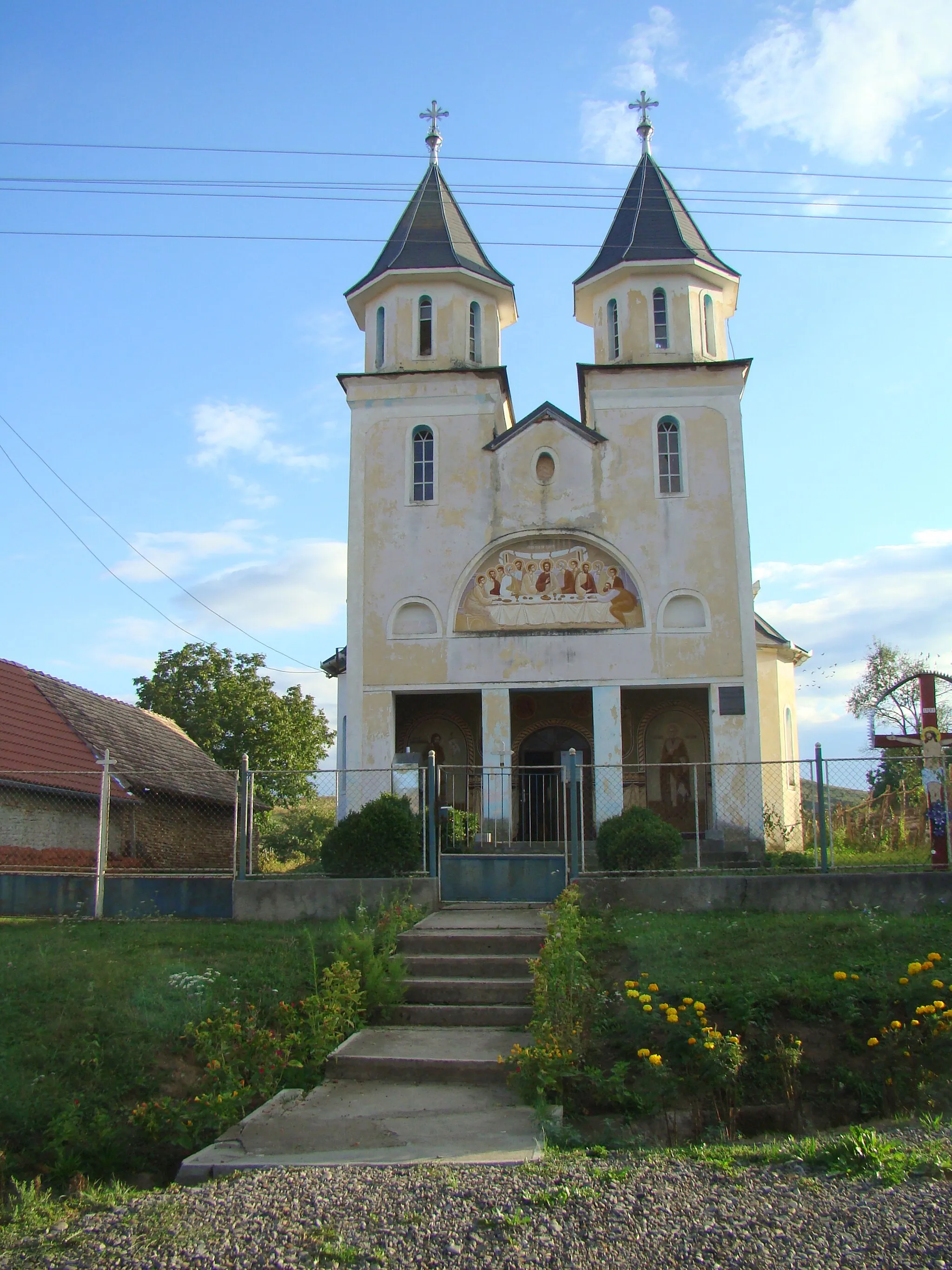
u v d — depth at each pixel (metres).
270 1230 6.33
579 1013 10.02
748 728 23.92
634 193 28.48
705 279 27.44
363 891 15.16
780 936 12.46
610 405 25.78
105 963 12.16
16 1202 7.36
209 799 28.42
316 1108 8.88
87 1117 8.80
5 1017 10.40
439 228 27.94
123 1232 6.48
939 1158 7.06
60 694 27.70
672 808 26.53
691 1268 5.69
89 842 23.58
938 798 16.08
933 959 10.73
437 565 25.33
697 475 25.30
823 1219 6.20
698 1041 9.20
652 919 13.69
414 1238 6.15
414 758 24.64
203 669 44.03
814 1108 9.17
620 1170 7.15
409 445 26.02
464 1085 9.55
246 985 11.43
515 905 15.81
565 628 24.70
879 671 46.31
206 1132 8.65
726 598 24.59
